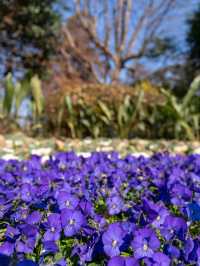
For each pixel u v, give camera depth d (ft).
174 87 56.75
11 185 5.66
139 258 3.09
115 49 62.28
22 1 39.01
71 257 3.39
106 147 14.96
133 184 5.54
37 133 25.64
